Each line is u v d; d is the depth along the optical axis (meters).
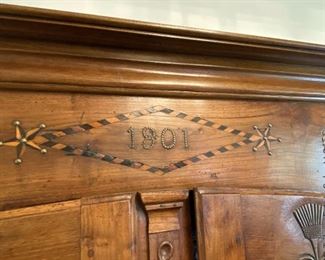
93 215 0.43
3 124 0.42
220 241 0.49
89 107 0.47
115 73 0.48
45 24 0.42
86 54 0.46
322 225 0.56
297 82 0.61
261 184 0.55
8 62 0.42
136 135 0.49
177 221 0.48
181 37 0.49
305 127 0.61
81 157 0.45
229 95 0.55
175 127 0.51
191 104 0.53
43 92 0.44
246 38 0.53
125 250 0.44
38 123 0.43
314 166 0.60
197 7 0.81
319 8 0.93
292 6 0.92
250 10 0.87
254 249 0.51
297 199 0.56
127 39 0.47
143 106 0.50
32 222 0.40
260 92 0.58
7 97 0.42
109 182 0.46
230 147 0.54
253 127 0.57
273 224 0.53
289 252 0.53
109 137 0.47
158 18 0.77
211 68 0.54
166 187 0.49
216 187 0.51
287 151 0.58
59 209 0.42
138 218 0.46
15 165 0.42
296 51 0.57
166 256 0.46
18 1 0.64
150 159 0.49
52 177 0.43
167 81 0.51
